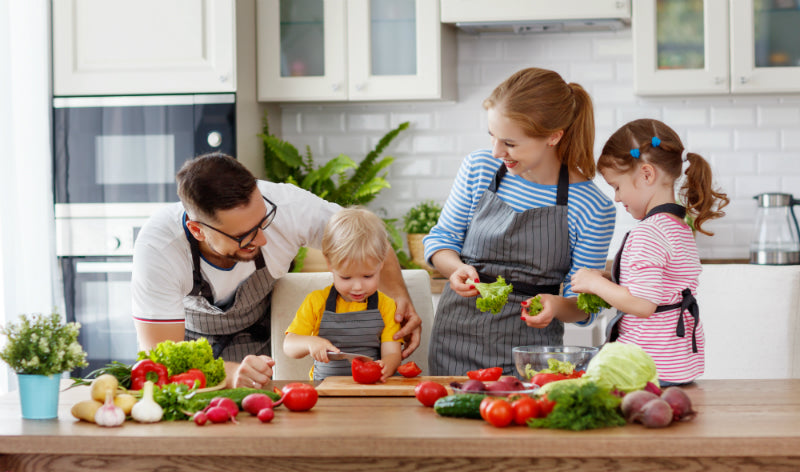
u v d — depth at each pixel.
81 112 3.49
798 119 3.83
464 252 2.21
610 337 2.00
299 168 3.93
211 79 3.46
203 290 2.21
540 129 1.93
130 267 3.47
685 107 3.89
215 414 1.42
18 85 3.46
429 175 4.06
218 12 3.44
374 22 3.66
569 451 1.28
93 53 3.49
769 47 3.48
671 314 1.92
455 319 2.18
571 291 2.10
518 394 1.43
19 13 3.45
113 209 3.48
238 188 1.86
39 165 3.49
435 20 3.61
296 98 3.71
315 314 2.11
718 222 3.89
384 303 2.13
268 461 1.36
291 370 2.38
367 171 3.92
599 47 3.92
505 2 3.57
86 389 1.80
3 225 3.32
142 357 1.70
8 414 1.54
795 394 1.65
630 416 1.37
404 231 3.83
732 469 1.30
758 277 2.87
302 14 3.69
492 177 2.17
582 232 2.09
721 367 2.92
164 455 1.36
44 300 3.47
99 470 1.37
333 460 1.35
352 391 1.68
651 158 2.01
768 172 3.86
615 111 3.93
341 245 2.01
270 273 2.29
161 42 3.47
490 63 3.99
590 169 2.11
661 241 1.91
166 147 3.47
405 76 3.65
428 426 1.38
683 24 3.51
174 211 2.15
